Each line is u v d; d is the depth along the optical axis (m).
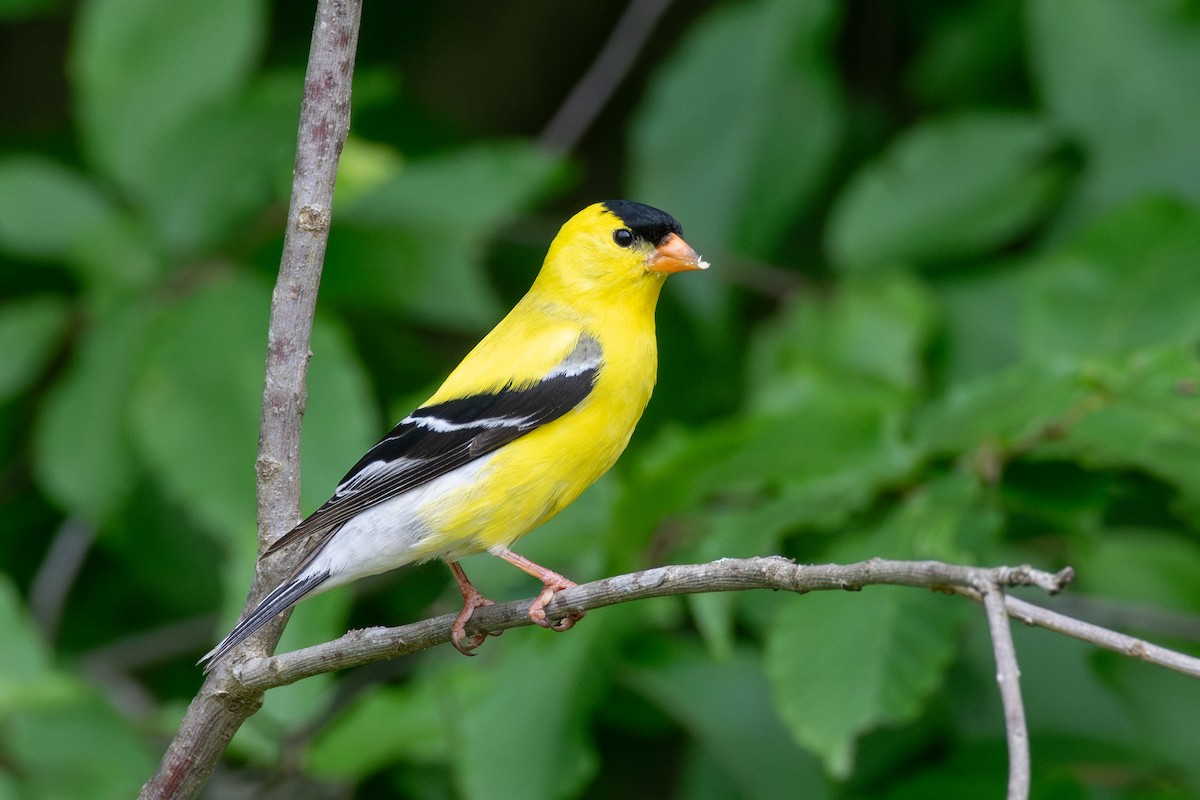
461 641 6.04
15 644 7.70
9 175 9.88
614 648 7.71
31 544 11.64
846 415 7.73
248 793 9.59
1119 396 7.21
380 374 11.10
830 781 8.04
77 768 7.75
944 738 8.57
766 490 8.28
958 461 7.75
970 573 4.46
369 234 9.76
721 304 10.14
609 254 7.52
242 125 9.72
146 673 11.68
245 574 7.73
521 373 7.08
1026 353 8.23
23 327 9.76
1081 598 8.58
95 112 9.95
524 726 7.52
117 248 9.66
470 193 9.81
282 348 5.88
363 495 6.78
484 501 6.86
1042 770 7.84
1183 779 7.85
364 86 10.46
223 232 9.74
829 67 10.08
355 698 8.95
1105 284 8.14
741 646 8.44
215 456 8.61
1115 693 8.20
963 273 9.76
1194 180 9.20
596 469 7.23
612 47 12.30
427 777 9.24
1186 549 8.69
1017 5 10.65
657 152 10.14
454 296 9.79
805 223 11.62
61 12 14.09
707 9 13.95
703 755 8.91
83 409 9.26
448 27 14.40
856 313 9.12
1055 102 9.48
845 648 7.00
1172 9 9.39
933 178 9.64
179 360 8.80
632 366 7.30
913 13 11.31
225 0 10.05
